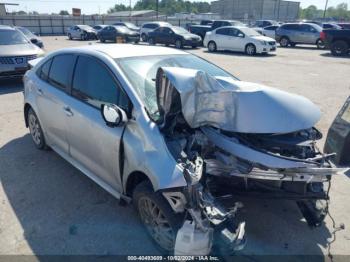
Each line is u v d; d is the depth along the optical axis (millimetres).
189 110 2775
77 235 3232
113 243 3131
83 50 3912
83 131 3639
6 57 9156
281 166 2666
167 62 3799
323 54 19922
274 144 2928
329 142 4883
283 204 3742
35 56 9734
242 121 2934
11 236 3215
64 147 4246
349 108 4684
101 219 3463
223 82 3148
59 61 4281
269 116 2967
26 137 5652
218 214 2529
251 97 3016
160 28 23750
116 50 3801
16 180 4230
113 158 3250
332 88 10062
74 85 3895
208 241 2500
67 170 4488
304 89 9875
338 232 3369
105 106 3010
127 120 3059
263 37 19609
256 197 2959
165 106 2875
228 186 2996
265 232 3314
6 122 6465
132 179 3162
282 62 16094
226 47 20469
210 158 2900
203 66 4043
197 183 2525
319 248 3135
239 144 2814
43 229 3316
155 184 2691
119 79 3279
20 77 9688
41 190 4000
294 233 3320
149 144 2859
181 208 2613
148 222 3062
